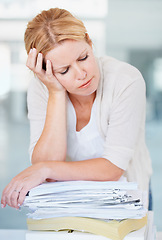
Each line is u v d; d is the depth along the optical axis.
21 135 7.48
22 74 7.38
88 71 1.03
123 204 0.85
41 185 0.96
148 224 0.98
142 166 1.32
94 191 0.86
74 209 0.86
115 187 0.87
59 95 1.15
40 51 1.04
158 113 7.08
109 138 1.14
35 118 1.27
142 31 7.39
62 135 1.16
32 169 1.00
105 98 1.17
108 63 1.22
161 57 7.34
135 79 1.16
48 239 0.85
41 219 0.88
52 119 1.16
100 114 1.18
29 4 7.15
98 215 0.84
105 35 7.37
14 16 7.19
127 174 1.28
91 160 1.10
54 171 1.02
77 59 1.02
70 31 0.98
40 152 1.16
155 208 3.50
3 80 7.38
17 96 7.54
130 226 0.85
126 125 1.14
